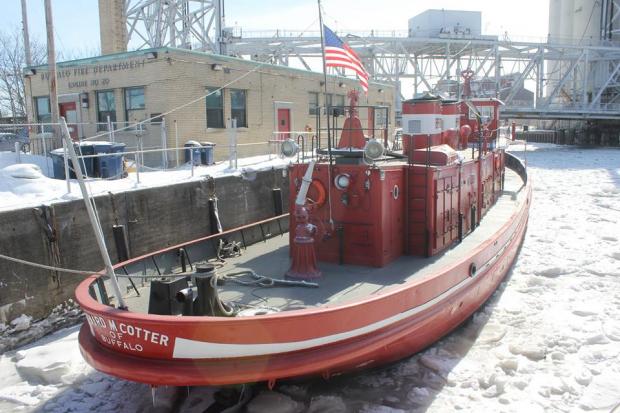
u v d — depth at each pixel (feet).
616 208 57.11
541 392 18.44
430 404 18.04
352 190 21.68
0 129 90.17
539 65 166.81
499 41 157.28
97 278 19.42
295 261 20.99
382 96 97.60
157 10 112.06
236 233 26.61
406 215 23.39
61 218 28.19
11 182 32.22
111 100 59.88
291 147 22.65
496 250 26.45
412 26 167.02
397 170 22.57
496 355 21.31
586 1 201.46
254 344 15.12
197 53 56.80
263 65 65.77
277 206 46.39
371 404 18.26
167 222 35.88
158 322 14.75
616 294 28.48
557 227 47.42
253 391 18.48
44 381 21.03
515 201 39.14
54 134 42.34
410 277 20.54
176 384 15.08
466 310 23.50
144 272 22.04
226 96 61.00
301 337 15.62
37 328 26.25
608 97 188.44
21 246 26.04
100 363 15.94
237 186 43.09
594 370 19.92
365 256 21.88
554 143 197.26
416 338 19.70
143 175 42.39
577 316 25.36
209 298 16.47
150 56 54.08
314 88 76.28
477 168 30.12
